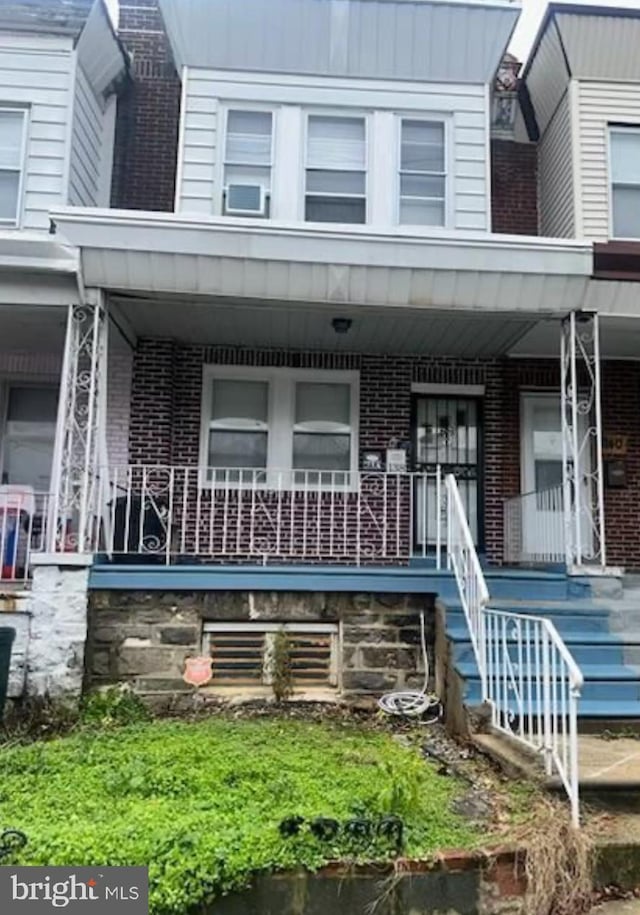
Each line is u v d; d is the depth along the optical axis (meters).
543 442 9.31
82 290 6.95
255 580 6.32
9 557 7.00
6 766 4.31
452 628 5.91
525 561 8.81
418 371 9.16
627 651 5.81
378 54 8.12
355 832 3.30
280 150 8.06
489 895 3.29
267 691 6.29
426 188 8.20
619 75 8.45
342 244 6.90
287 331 8.32
